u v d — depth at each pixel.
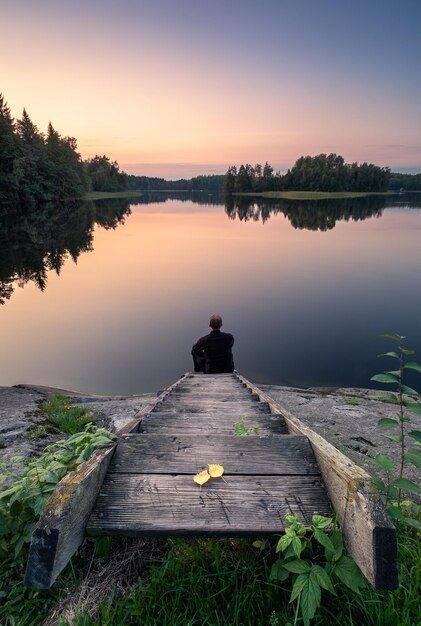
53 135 82.62
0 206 54.59
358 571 1.42
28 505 1.96
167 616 1.54
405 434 3.99
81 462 1.94
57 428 4.45
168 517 1.66
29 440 3.87
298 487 1.84
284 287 16.12
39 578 1.31
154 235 36.28
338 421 4.40
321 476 1.91
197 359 6.72
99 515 1.66
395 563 1.27
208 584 1.65
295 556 1.59
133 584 1.74
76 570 1.83
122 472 1.93
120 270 20.70
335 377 7.80
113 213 65.88
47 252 26.39
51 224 44.72
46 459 2.18
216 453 2.06
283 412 3.18
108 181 144.50
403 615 1.46
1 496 1.89
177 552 1.81
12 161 54.38
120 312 13.21
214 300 14.38
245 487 1.83
